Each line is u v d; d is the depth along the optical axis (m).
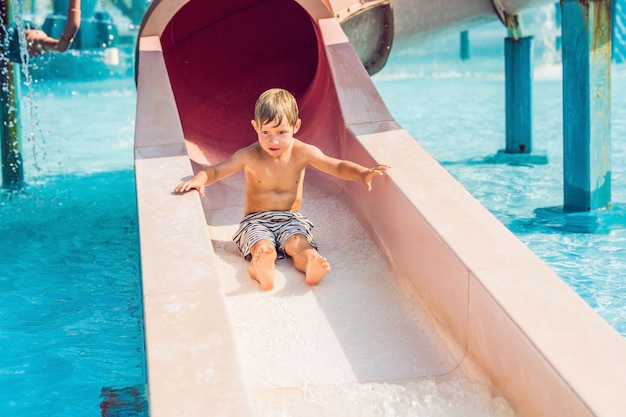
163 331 3.02
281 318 3.87
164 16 6.05
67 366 4.34
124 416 3.69
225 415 2.61
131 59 19.86
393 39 8.10
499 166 9.17
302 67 7.25
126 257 6.43
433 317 3.77
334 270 4.33
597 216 6.86
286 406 3.23
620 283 5.17
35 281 5.86
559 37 19.59
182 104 6.91
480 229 3.64
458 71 19.75
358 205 4.93
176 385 2.75
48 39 8.78
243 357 3.57
